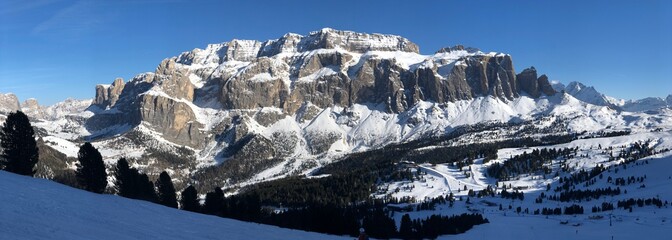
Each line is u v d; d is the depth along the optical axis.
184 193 163.25
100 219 52.00
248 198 173.75
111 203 68.06
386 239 189.88
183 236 52.09
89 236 41.03
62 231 40.56
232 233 63.03
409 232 194.50
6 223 39.09
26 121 106.38
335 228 171.88
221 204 167.12
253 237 62.94
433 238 199.88
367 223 189.25
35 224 41.16
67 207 54.97
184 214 75.44
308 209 197.25
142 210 68.12
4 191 56.28
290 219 177.62
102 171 113.38
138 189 139.50
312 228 169.38
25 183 68.44
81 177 111.06
